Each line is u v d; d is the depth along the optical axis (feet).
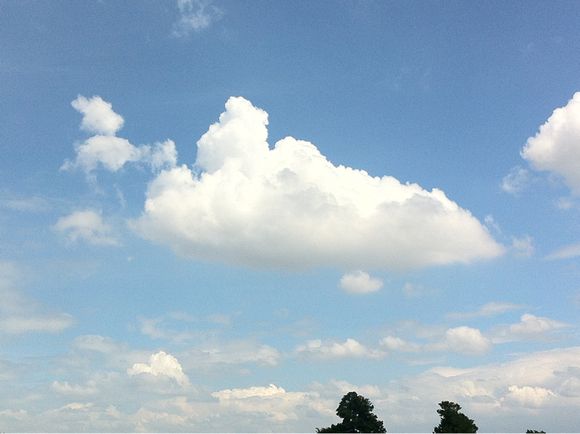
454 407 380.78
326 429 395.55
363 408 398.21
